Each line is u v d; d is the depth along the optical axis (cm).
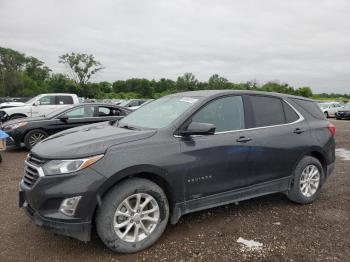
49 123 987
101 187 332
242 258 349
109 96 7106
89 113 1045
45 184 330
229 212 475
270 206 502
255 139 446
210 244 379
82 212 327
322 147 520
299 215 467
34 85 8769
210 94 443
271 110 486
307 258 350
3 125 1002
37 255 352
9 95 8256
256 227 425
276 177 472
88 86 6819
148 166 356
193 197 395
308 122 519
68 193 325
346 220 451
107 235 340
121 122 472
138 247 357
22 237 392
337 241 389
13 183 615
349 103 3359
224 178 418
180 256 353
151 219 367
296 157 488
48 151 351
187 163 384
